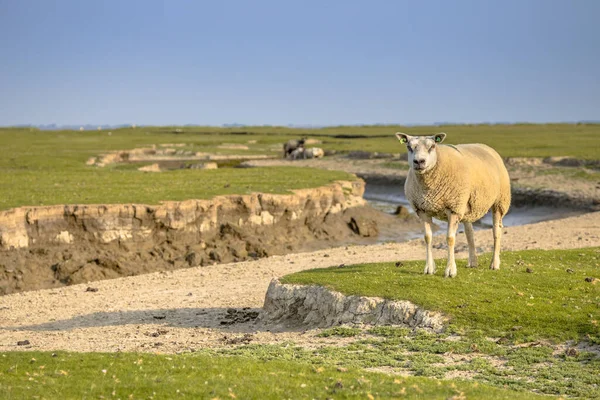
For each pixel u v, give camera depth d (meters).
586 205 46.84
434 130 144.38
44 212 30.27
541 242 30.12
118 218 31.80
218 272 27.48
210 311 20.69
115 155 87.81
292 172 53.69
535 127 159.00
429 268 18.31
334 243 38.59
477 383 11.66
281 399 10.27
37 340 17.83
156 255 31.72
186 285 25.11
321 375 11.80
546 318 15.07
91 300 23.22
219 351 14.91
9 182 40.69
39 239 29.89
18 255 28.86
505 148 77.69
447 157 16.56
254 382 11.20
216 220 35.47
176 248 32.88
